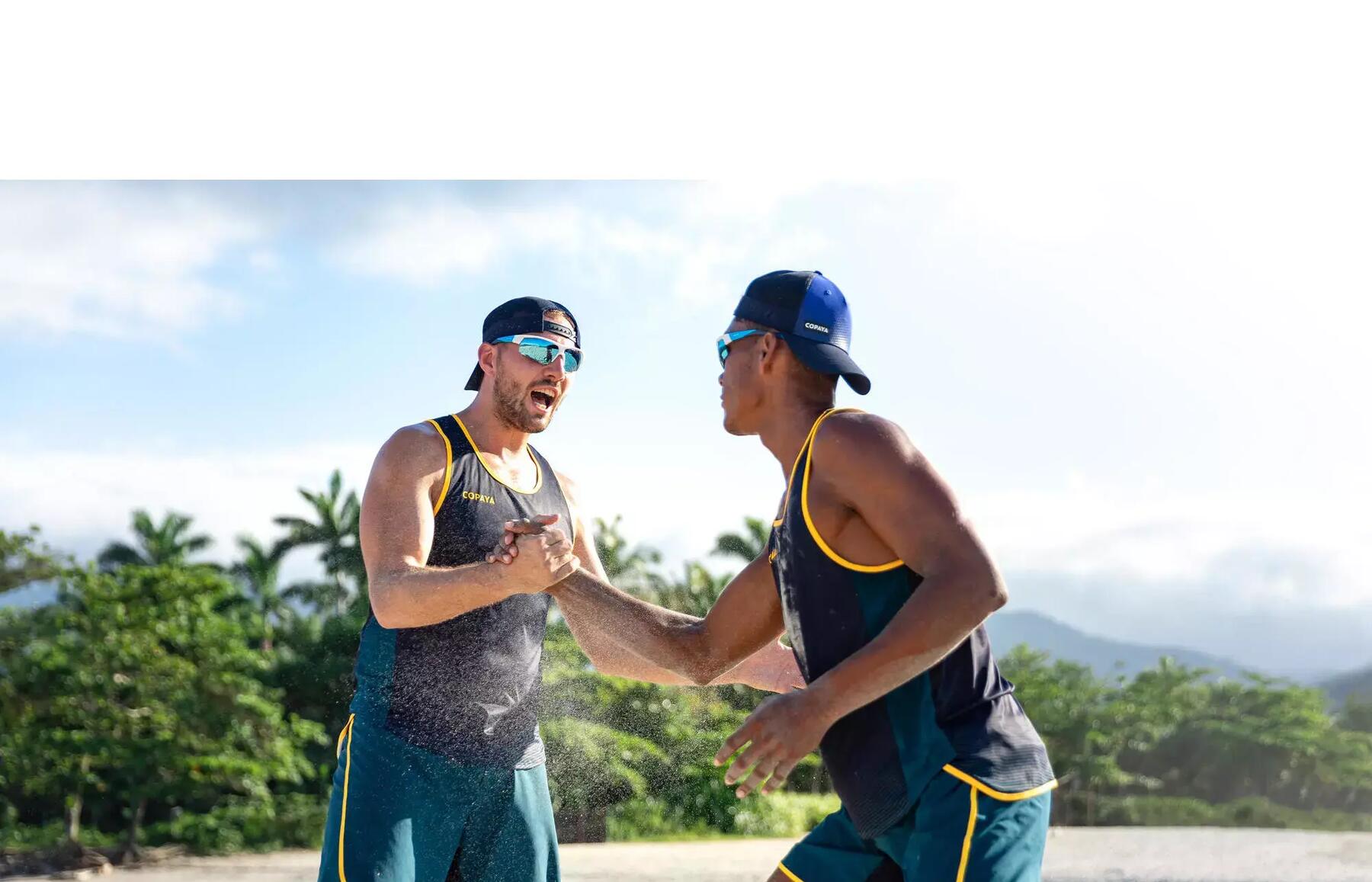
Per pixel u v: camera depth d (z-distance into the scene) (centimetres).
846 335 219
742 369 218
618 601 258
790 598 213
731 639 247
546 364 295
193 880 1747
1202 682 3875
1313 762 3603
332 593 3697
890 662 179
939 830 193
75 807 2067
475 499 289
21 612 2131
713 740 1151
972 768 193
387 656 277
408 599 253
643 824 1656
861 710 200
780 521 217
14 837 2169
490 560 246
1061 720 3344
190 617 2234
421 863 276
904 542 187
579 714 1034
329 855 270
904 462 189
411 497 279
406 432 290
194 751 2142
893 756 198
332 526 3694
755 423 221
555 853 305
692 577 2525
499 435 302
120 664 2094
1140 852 1584
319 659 2853
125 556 4147
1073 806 3247
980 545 182
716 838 1717
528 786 296
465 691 280
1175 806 3212
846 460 193
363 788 272
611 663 303
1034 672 3500
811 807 1897
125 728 2106
